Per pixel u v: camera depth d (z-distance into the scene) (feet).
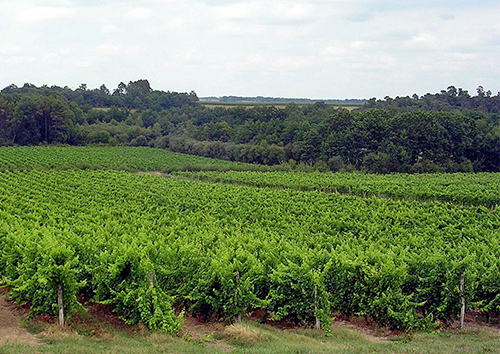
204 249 71.20
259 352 41.19
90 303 55.72
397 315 51.26
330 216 116.78
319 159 276.82
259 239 79.46
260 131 332.19
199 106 487.20
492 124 287.48
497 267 57.93
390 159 250.16
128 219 104.12
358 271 55.21
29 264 50.60
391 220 112.57
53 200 138.10
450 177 217.77
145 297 48.11
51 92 454.81
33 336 44.16
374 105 434.71
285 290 53.06
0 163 237.25
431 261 56.65
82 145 348.38
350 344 47.01
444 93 478.18
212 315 53.67
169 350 41.68
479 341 48.78
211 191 167.73
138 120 428.97
